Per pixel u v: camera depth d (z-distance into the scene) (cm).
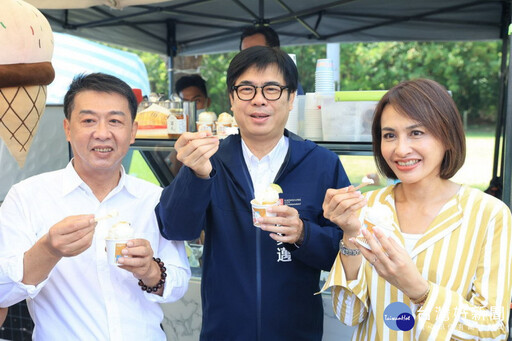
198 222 194
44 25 198
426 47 1770
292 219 192
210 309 215
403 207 181
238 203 213
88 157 180
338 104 262
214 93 1591
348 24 620
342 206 167
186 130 305
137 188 202
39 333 184
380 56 1767
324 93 268
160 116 301
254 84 204
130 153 307
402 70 1791
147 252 173
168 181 305
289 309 209
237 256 211
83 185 189
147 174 308
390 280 156
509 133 246
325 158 221
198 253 301
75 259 184
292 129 286
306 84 1552
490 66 1781
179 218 189
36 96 196
